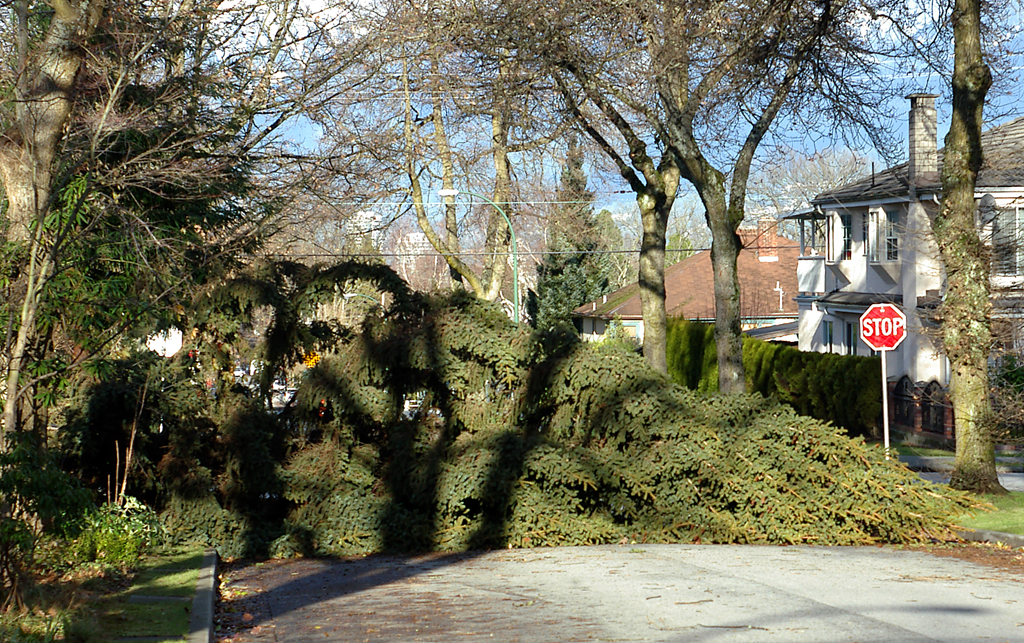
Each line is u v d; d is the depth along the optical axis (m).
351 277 16.12
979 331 18.09
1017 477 24.38
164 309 14.36
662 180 28.62
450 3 22.67
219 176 15.24
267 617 9.41
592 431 15.03
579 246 60.06
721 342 23.52
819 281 41.69
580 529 14.53
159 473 14.28
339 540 14.28
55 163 12.27
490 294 38.09
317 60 18.97
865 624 8.21
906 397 32.41
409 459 15.04
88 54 13.23
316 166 18.88
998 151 28.89
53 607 8.52
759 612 8.80
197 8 15.44
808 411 36.84
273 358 16.03
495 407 15.65
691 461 14.30
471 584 11.07
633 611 9.02
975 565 11.92
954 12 18.33
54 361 12.73
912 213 33.28
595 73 22.75
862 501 14.14
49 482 8.55
